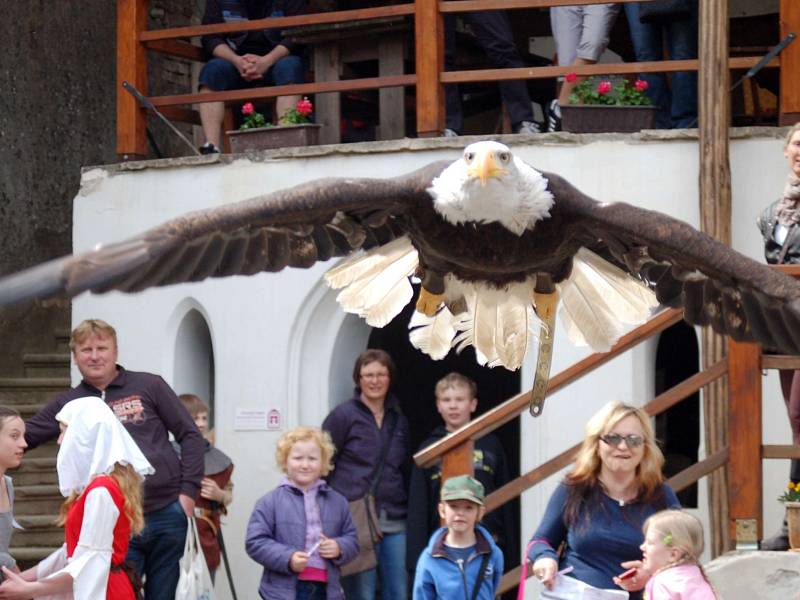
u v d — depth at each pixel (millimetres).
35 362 17844
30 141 18859
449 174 7691
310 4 19641
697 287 7961
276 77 15875
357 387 13445
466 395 12844
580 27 14852
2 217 18375
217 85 15984
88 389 12047
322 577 11680
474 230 7762
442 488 10055
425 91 14211
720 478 12195
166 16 20406
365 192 7590
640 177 13586
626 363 13375
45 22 19172
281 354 14578
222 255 7438
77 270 6711
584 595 9102
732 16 18016
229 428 14711
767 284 7496
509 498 11031
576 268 8406
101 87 20047
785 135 13289
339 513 11875
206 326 15531
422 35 14234
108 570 9586
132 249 6910
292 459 11828
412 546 12664
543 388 8344
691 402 16172
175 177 15172
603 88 13953
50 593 9484
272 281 14641
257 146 14953
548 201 7730
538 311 8289
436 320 8484
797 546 10406
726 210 13102
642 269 8062
